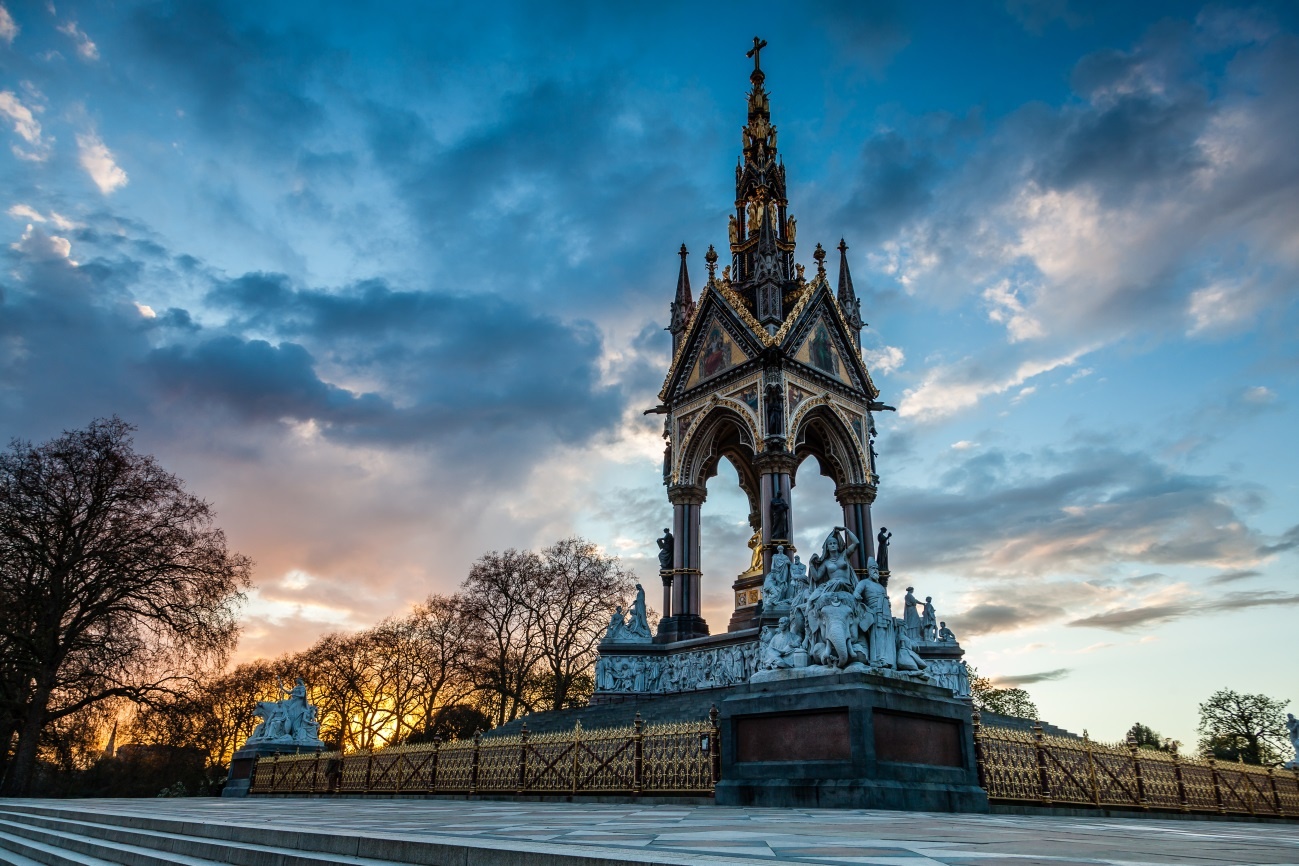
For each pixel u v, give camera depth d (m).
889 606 18.47
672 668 46.88
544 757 22.75
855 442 53.59
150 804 24.83
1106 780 21.39
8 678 43.22
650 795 19.22
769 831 8.69
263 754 39.22
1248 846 7.44
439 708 83.88
